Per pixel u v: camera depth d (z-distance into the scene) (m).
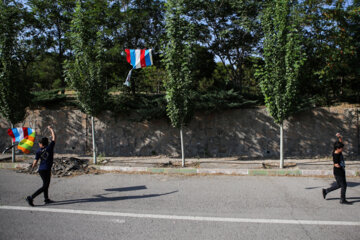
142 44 13.89
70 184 7.38
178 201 5.83
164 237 4.07
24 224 4.58
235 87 13.68
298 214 5.02
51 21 15.20
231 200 5.89
